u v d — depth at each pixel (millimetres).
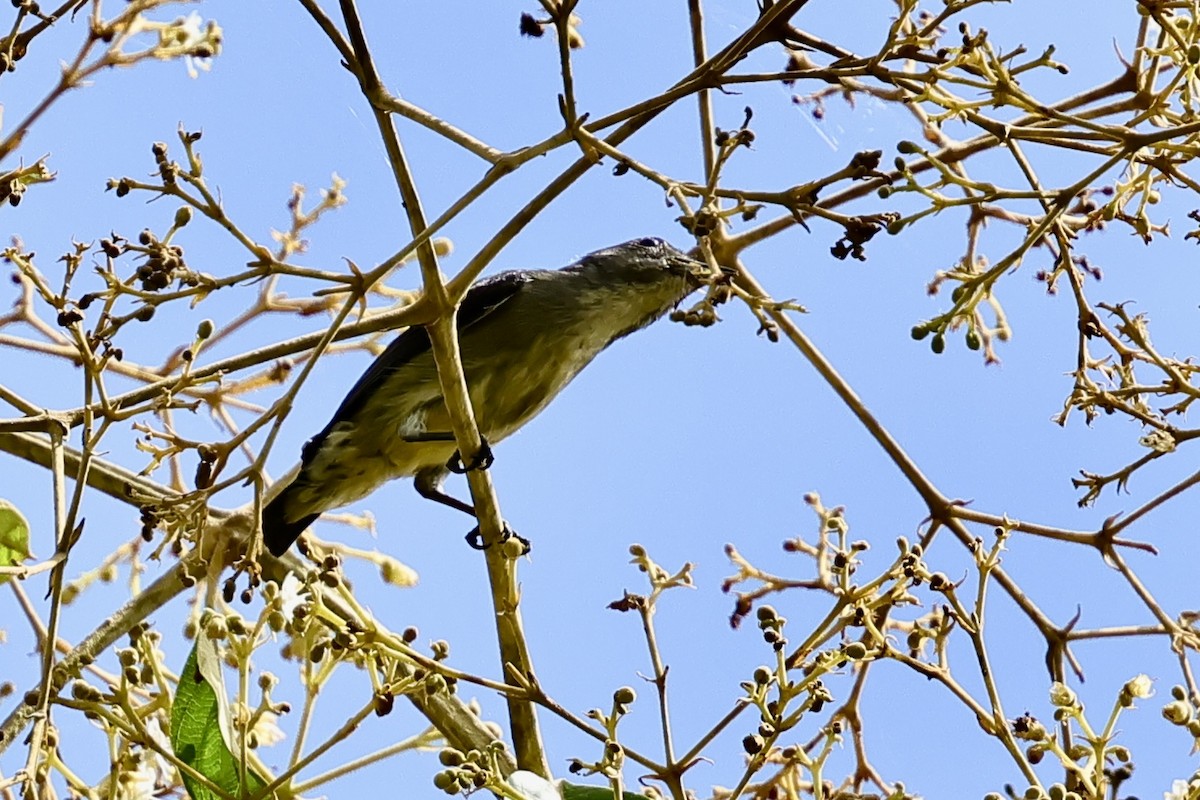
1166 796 8773
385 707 8984
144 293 9586
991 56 9641
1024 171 10391
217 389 11422
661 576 10062
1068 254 10758
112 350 9617
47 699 8922
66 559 9219
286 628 9836
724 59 9734
